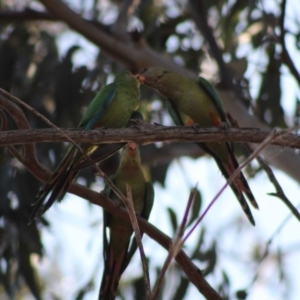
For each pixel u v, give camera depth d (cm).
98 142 686
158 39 1416
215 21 1441
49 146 1238
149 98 1395
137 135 693
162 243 764
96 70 1313
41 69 1318
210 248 1181
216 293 732
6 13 1326
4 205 1220
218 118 884
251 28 1338
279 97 1274
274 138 498
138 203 873
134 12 1433
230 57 1332
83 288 1216
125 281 1265
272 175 659
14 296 1212
